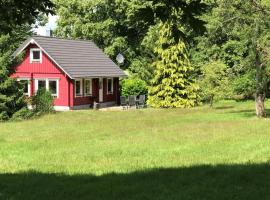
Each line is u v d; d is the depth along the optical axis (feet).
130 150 58.90
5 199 32.07
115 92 174.19
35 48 154.40
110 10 207.31
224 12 91.09
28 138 74.38
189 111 127.95
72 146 64.18
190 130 80.94
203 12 19.95
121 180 38.52
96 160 51.90
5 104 112.16
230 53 163.84
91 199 31.81
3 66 112.47
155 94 151.74
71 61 155.43
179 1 19.69
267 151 53.11
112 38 208.95
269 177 37.73
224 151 55.01
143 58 196.03
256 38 90.58
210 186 35.04
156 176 39.96
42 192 34.22
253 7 89.66
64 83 150.61
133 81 175.11
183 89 148.66
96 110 142.82
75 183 37.86
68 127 92.12
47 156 55.47
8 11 29.91
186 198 31.07
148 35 183.11
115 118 110.83
